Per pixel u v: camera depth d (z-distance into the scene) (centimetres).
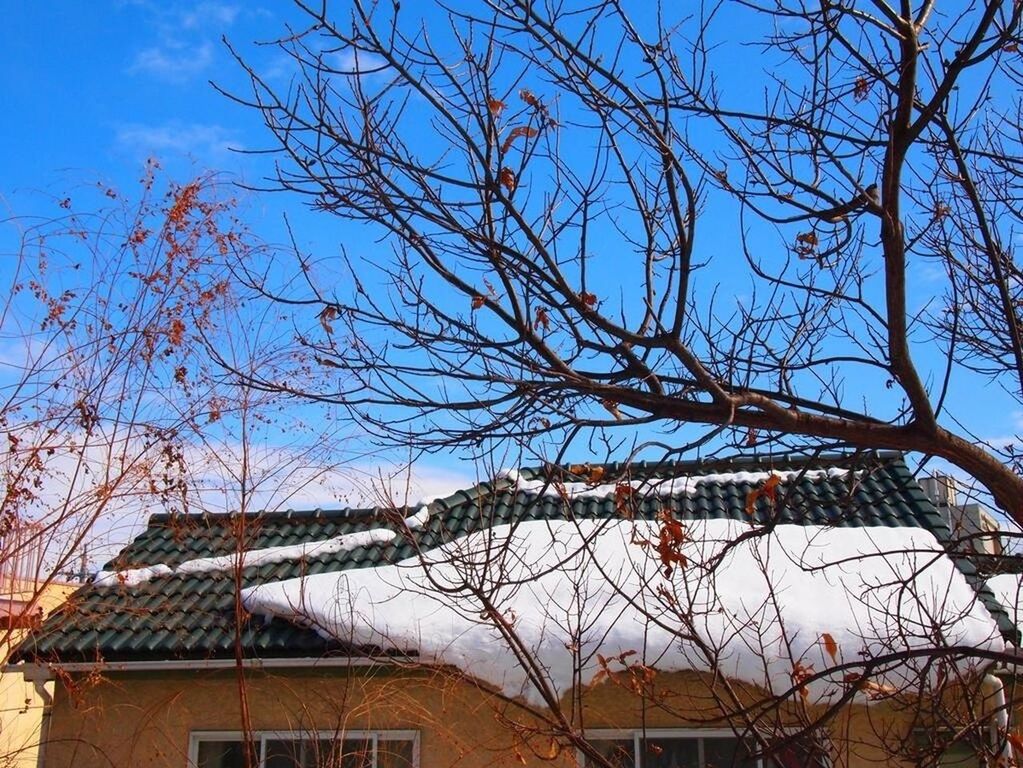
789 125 385
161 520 961
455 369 347
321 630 690
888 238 334
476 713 672
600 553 734
